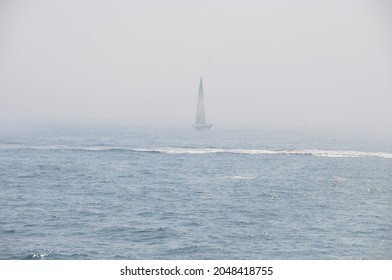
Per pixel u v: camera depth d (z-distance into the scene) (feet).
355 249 261.03
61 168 511.40
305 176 486.38
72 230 287.89
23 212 329.31
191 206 350.84
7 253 246.88
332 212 340.18
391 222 315.58
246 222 308.81
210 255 248.73
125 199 373.40
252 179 465.06
